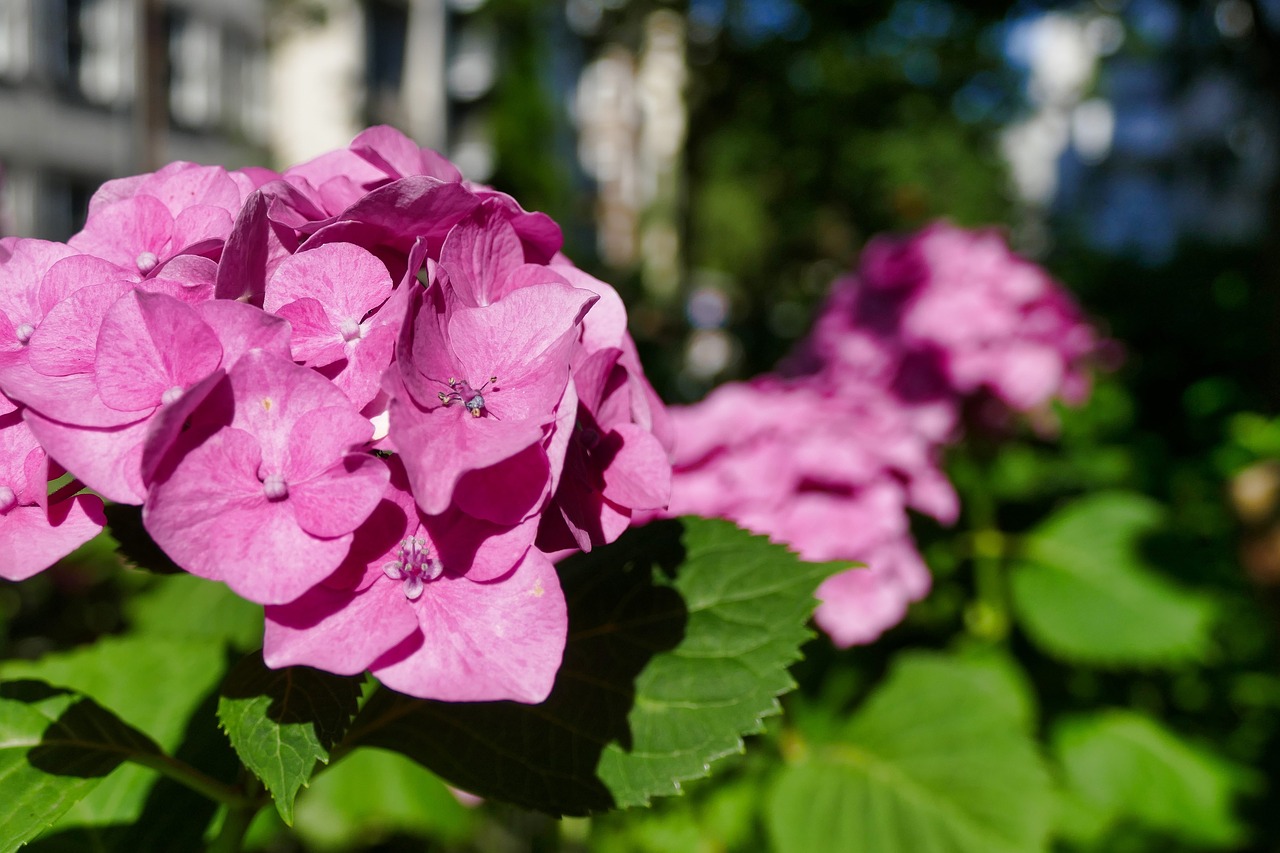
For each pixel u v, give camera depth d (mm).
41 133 2762
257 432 183
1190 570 632
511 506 188
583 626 262
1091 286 1544
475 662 182
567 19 4262
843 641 479
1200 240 1957
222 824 267
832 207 3725
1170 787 599
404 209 202
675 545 273
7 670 323
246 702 197
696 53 3303
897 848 442
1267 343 1104
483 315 203
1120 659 595
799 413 511
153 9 1655
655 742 245
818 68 3303
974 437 688
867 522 482
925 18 3166
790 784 470
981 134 3984
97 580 787
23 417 193
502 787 246
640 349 1631
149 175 235
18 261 215
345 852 552
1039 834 444
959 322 640
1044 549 658
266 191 197
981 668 577
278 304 197
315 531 180
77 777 225
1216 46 1659
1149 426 1198
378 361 190
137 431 184
